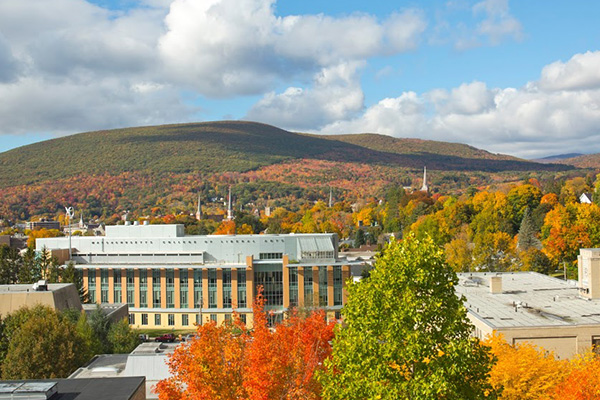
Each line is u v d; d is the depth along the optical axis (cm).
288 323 6191
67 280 12938
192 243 13912
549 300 8256
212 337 4969
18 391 4956
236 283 13412
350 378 4162
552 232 16675
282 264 13450
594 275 8156
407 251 4297
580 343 6688
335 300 13262
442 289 4225
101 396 5053
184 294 13588
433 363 3969
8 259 14138
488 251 16325
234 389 4719
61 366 7262
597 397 4809
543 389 5288
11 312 9106
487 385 4134
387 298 4116
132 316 13712
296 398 4772
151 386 6550
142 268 13588
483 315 7419
